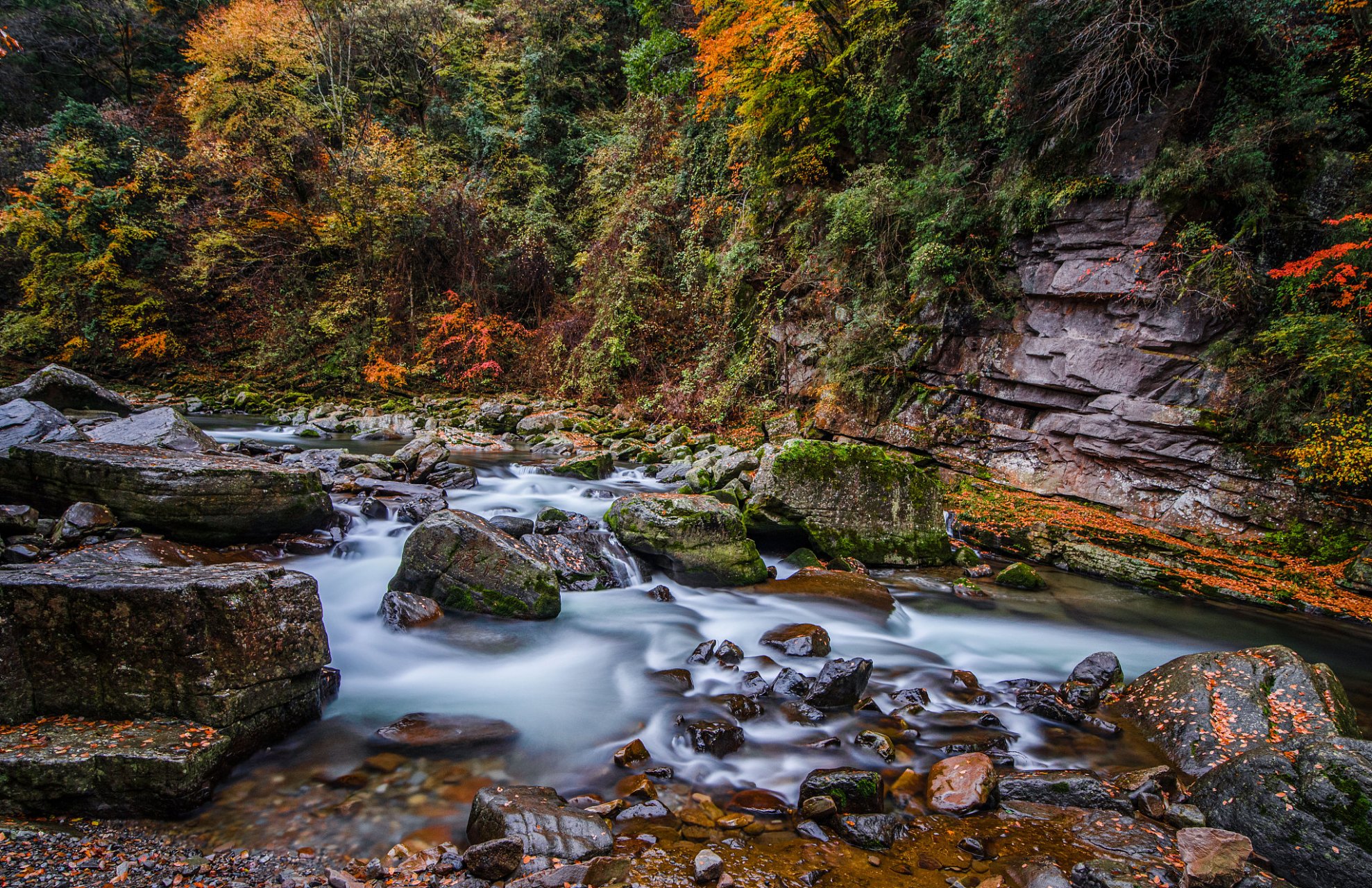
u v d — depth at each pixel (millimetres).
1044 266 10523
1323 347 7879
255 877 2775
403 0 22734
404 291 21922
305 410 17734
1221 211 9117
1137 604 7281
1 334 21000
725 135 17016
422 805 3385
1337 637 6473
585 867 2850
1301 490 8180
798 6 13148
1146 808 3512
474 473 10859
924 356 12109
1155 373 9328
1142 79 9516
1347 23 8758
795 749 4094
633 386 17938
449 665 5156
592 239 21109
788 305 14953
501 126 23719
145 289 21422
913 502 8391
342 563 6648
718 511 7250
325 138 22422
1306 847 2996
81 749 3143
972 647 5984
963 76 11578
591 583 6762
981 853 3129
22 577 3516
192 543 6102
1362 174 8570
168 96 26500
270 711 3795
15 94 26547
